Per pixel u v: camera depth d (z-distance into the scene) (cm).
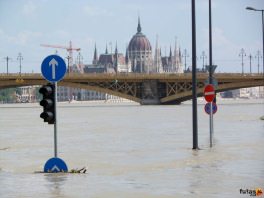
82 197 3978
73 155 7106
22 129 13412
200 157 6575
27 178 4959
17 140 9856
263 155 6706
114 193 4138
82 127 13912
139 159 6531
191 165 5816
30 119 19700
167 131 11856
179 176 5003
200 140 9194
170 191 4209
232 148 7662
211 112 7906
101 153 7325
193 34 7412
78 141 9431
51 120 5253
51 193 4153
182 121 16350
